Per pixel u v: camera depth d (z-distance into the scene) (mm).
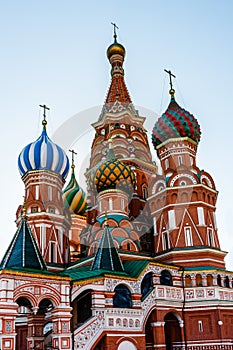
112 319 26578
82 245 41031
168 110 42469
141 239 38625
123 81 51250
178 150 40312
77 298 28594
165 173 39469
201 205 36906
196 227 36125
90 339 25031
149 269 31047
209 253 35031
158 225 38156
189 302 32094
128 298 28656
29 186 39906
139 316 28203
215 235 37156
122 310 27344
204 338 31094
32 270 23953
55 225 38750
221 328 31047
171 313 32062
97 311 26141
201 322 31594
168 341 32250
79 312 29656
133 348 27016
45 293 23625
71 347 23594
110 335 26031
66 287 24594
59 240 38531
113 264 29734
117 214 36750
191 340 31266
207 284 33312
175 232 36156
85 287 26875
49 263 36562
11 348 21391
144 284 31031
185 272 33406
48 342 28891
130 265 31672
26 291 22922
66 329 23688
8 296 22141
